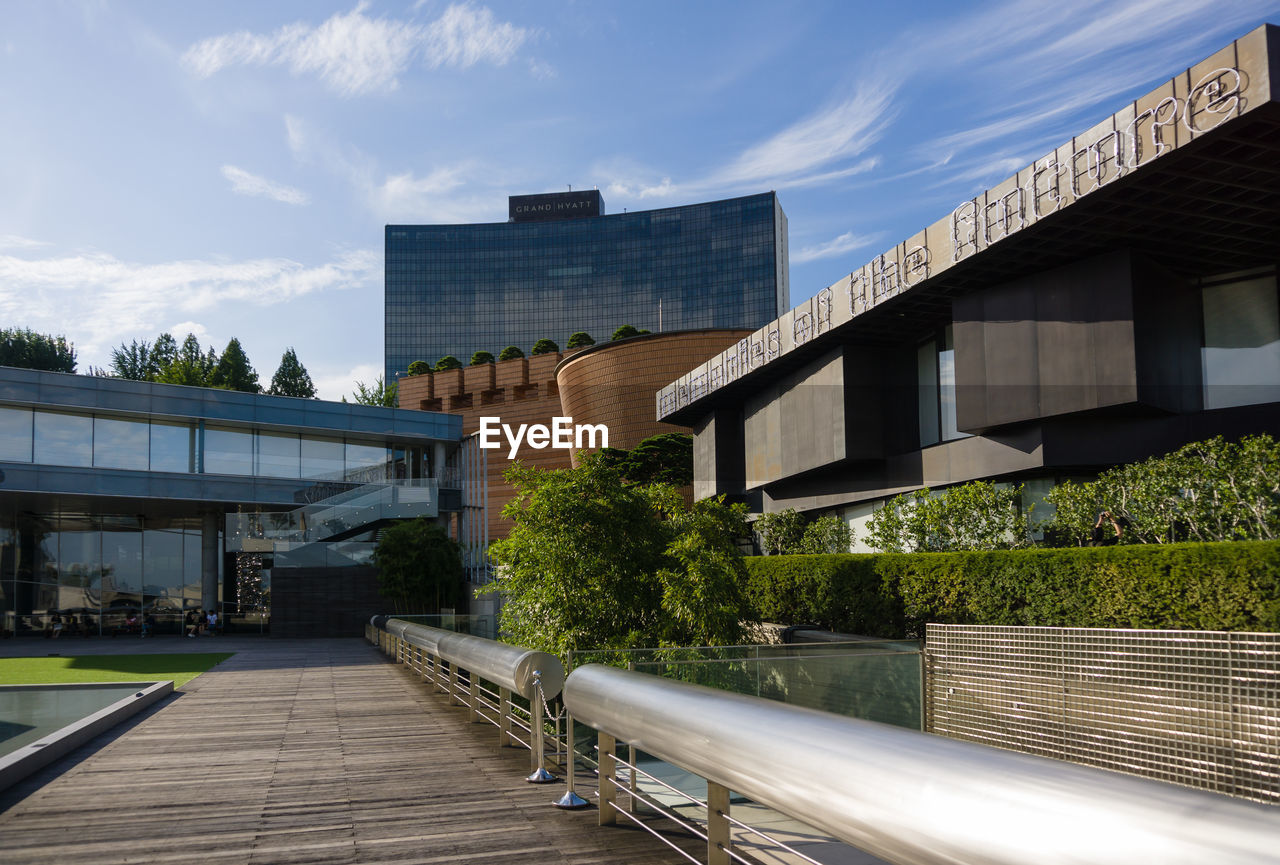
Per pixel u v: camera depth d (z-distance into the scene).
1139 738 5.03
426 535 27.59
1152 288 10.48
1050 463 11.19
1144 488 9.03
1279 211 9.16
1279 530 7.90
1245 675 4.53
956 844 1.40
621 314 110.50
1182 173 8.41
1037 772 1.36
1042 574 7.94
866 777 1.68
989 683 6.00
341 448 33.72
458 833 4.36
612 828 4.41
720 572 10.28
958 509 11.13
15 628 30.16
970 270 11.23
